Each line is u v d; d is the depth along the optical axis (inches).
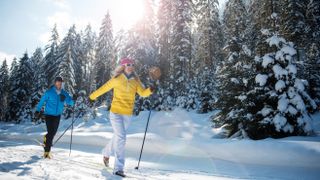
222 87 481.4
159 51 1198.9
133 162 294.4
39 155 255.9
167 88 1114.1
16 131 849.5
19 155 240.1
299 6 979.9
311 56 850.8
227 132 474.9
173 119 891.4
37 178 146.9
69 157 276.5
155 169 240.2
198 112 1022.4
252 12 998.4
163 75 1134.4
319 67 779.4
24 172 160.9
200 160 289.9
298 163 256.2
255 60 427.5
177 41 1144.2
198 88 1115.3
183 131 595.2
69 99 279.1
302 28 946.7
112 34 1691.7
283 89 390.6
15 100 1670.8
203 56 1277.1
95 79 1628.9
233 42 669.9
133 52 1099.3
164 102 1082.1
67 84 1380.4
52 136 256.2
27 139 545.6
